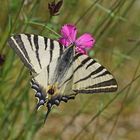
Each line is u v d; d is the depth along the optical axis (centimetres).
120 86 112
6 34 83
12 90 80
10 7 81
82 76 60
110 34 85
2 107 82
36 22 78
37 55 60
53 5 68
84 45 67
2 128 82
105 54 97
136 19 118
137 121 114
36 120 84
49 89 60
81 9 96
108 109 97
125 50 96
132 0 85
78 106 104
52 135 107
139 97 115
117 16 80
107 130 109
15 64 84
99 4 80
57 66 60
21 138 84
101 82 59
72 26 67
